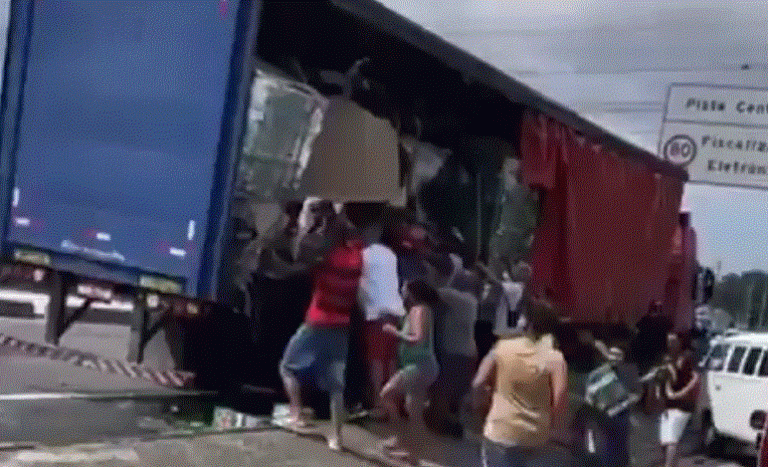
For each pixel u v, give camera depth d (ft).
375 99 26.63
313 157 25.63
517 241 32.48
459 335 31.48
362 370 29.84
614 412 32.81
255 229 25.70
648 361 38.91
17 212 22.74
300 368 26.11
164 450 22.79
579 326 34.04
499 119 30.94
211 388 29.68
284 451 24.50
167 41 21.47
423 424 29.25
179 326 29.94
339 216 27.91
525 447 20.15
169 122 21.40
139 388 29.60
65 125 22.29
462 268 31.81
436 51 24.88
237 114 20.85
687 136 61.11
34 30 22.53
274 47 23.59
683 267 49.80
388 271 29.45
